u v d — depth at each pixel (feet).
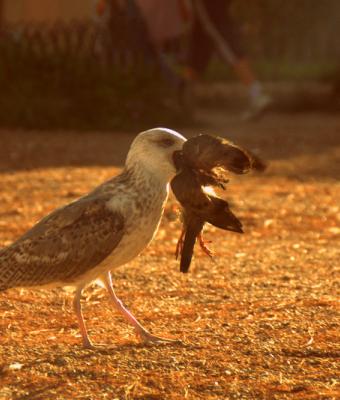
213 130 83.92
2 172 62.39
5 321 31.68
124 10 87.20
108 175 61.87
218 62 128.26
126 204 27.84
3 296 34.53
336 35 151.74
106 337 29.96
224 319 31.83
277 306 33.17
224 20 87.97
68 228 27.96
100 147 73.97
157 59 87.04
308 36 149.48
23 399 24.63
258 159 27.30
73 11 146.92
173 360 27.22
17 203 52.70
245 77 89.97
